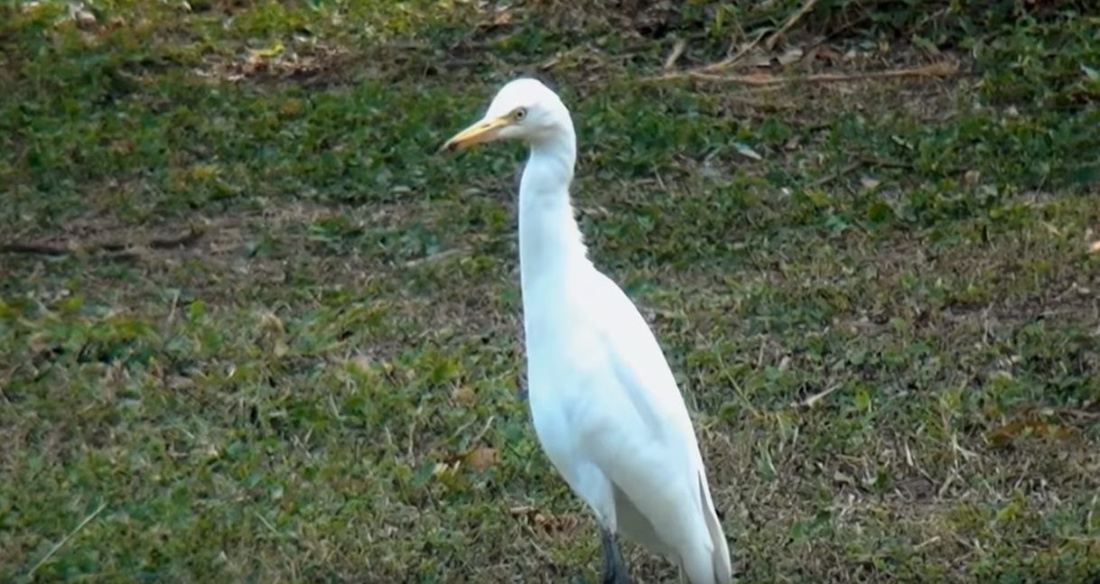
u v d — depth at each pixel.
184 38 18.28
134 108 16.27
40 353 11.90
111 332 11.98
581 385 8.31
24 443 10.75
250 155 15.27
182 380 11.52
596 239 13.32
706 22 17.48
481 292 12.61
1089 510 9.53
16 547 9.49
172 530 9.65
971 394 10.82
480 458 10.34
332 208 14.29
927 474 10.02
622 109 15.59
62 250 13.62
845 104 15.71
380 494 9.98
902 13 17.00
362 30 18.05
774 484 9.98
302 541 9.53
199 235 13.87
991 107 15.47
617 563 8.51
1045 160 14.23
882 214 13.40
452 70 17.09
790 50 16.94
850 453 10.23
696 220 13.52
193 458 10.46
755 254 12.98
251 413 11.00
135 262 13.48
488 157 14.85
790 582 9.03
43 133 15.75
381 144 15.17
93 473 10.26
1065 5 16.91
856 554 9.20
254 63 17.45
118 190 14.65
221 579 9.18
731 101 15.93
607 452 8.30
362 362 11.58
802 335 11.68
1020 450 10.20
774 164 14.63
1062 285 12.24
